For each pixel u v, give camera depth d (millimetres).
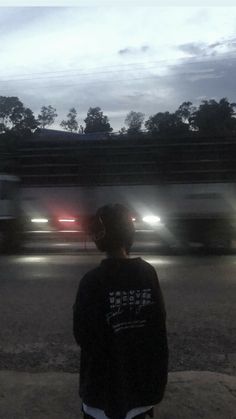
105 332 2496
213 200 17469
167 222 17641
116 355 2486
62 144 18062
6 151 18328
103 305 2500
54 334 7078
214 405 4160
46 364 5895
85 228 17906
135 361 2514
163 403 4176
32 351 6363
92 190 17906
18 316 8086
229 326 7512
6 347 6527
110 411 2471
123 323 2502
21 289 10375
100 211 2645
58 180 18109
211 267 13531
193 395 4355
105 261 2566
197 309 8539
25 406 4184
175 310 8469
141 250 17828
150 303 2553
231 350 6406
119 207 2641
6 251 18016
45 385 4660
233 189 17359
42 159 18141
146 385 2521
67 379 4852
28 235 18391
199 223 17672
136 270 2570
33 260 15203
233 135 17344
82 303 2514
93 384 2516
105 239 2598
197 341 6777
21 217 18266
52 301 9148
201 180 17484
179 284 10828
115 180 17797
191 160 17438
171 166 17531
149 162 17578
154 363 2543
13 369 5707
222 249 17688
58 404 4219
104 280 2521
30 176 18219
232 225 17594
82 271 12711
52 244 19609
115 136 18078
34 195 18234
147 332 2537
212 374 4957
